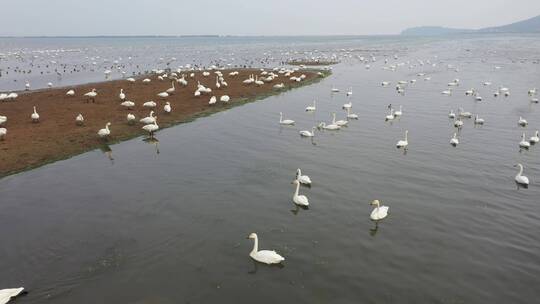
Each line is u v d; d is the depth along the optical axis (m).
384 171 32.66
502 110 54.69
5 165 33.66
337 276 19.92
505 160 35.22
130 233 23.94
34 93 63.75
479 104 58.62
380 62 126.50
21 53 174.38
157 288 19.33
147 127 41.69
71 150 37.31
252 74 82.62
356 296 18.55
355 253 21.73
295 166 33.75
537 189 29.27
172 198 28.14
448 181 30.69
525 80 82.00
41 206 27.20
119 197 28.39
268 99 61.97
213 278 19.97
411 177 31.44
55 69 106.06
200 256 21.72
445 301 18.19
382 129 45.09
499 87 72.50
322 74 90.56
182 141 40.50
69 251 22.28
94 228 24.52
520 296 18.50
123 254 21.94
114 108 52.41
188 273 20.36
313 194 28.52
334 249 22.11
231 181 30.77
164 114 50.28
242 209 26.50
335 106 57.25
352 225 24.48
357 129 45.12
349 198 27.91
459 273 20.08
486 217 25.33
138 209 26.69
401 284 19.31
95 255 21.89
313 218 25.31
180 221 25.17
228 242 22.94
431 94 67.06
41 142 38.88
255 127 45.81
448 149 38.16
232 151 37.50
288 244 22.59
